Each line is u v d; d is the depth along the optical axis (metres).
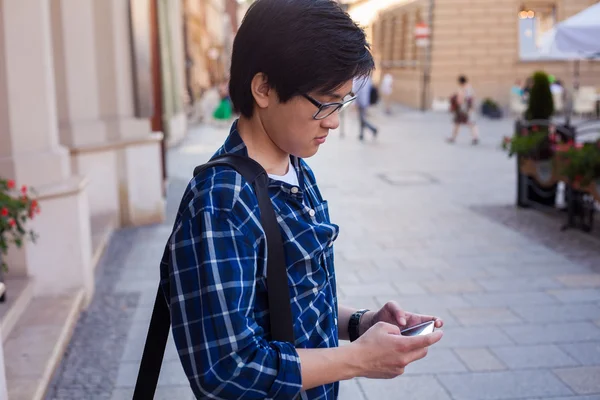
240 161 1.24
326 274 1.34
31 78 4.41
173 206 8.32
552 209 7.91
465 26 25.69
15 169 4.36
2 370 2.49
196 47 33.50
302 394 1.32
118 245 6.49
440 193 9.50
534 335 4.38
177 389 3.63
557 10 25.47
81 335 4.27
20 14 4.32
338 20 1.22
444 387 3.69
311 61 1.20
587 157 6.61
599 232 7.03
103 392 3.56
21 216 3.97
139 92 7.07
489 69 25.97
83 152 6.80
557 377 3.79
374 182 10.47
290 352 1.19
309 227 1.28
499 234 7.07
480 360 4.01
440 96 26.25
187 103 24.84
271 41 1.21
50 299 4.49
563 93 22.66
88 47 6.78
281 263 1.23
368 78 1.29
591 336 4.35
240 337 1.14
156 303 1.36
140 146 7.18
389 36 33.47
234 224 1.17
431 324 1.38
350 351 1.23
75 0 6.62
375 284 5.47
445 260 6.13
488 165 12.22
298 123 1.25
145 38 6.98
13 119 4.37
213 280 1.15
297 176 1.40
